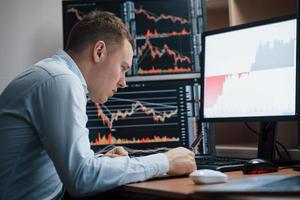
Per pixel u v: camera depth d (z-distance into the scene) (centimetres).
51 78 124
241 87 160
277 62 149
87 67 139
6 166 126
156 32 199
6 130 127
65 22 198
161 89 194
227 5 211
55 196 135
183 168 125
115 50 140
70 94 121
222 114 166
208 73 173
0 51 206
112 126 193
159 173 122
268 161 134
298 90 140
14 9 210
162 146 192
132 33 199
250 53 158
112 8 200
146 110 193
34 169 128
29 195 127
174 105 193
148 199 108
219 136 221
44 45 214
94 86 141
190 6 199
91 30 139
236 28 164
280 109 146
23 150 126
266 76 152
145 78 195
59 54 139
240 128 223
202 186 103
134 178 118
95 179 115
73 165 115
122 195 118
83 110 124
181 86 194
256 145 197
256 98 154
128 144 192
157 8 200
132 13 200
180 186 105
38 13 214
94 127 193
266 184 89
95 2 199
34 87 125
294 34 144
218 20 222
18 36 210
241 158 172
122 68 145
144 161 121
